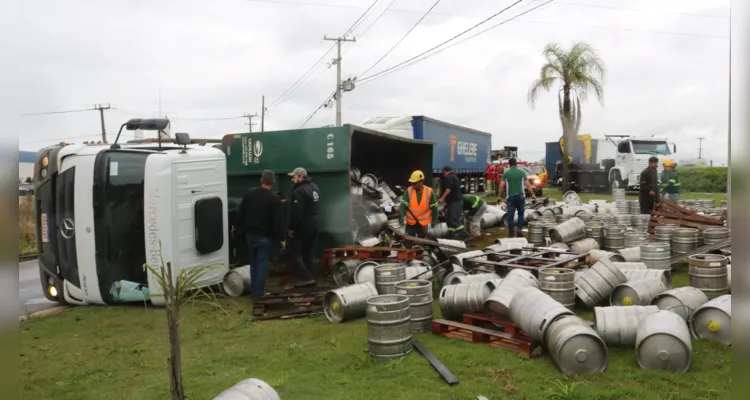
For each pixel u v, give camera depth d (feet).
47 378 17.43
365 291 23.06
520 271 22.57
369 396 15.10
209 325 22.84
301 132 32.30
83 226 26.00
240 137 34.68
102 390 16.42
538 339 17.30
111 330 22.57
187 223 26.43
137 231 26.21
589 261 28.02
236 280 27.58
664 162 52.80
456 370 16.72
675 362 15.70
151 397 15.67
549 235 36.96
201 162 27.25
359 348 19.15
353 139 42.63
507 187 44.16
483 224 50.03
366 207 36.04
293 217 28.09
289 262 33.37
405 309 18.19
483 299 20.25
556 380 15.53
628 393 14.44
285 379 16.44
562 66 104.58
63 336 21.95
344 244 31.30
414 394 15.14
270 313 24.56
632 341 17.46
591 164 103.65
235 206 33.12
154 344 20.61
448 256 30.94
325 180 31.71
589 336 15.79
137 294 25.62
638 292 20.97
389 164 49.65
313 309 24.36
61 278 26.96
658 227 33.40
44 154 27.40
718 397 14.05
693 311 18.76
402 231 36.63
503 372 16.39
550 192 108.17
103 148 26.32
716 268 22.59
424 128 73.67
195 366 18.10
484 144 107.55
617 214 44.14
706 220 37.47
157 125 27.04
